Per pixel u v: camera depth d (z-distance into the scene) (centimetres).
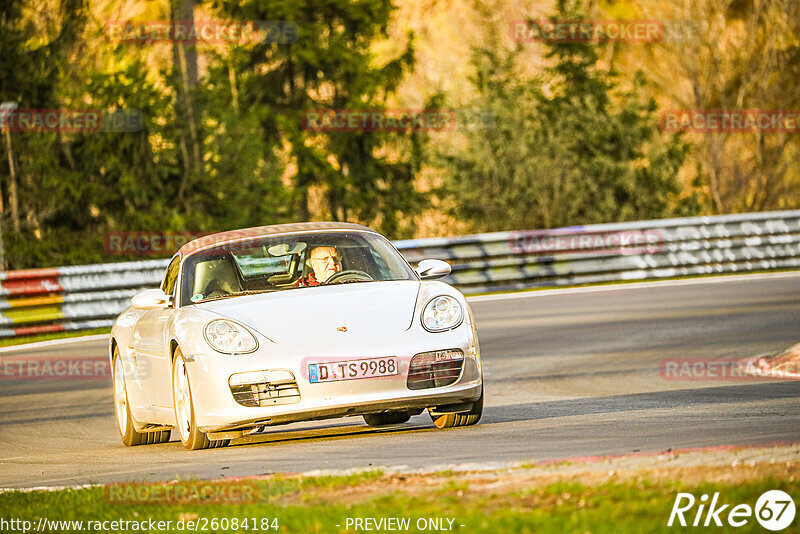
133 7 13062
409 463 2300
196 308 2875
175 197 10481
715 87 13900
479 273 7912
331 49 12012
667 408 3116
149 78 10400
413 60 12488
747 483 1759
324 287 2927
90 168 10300
